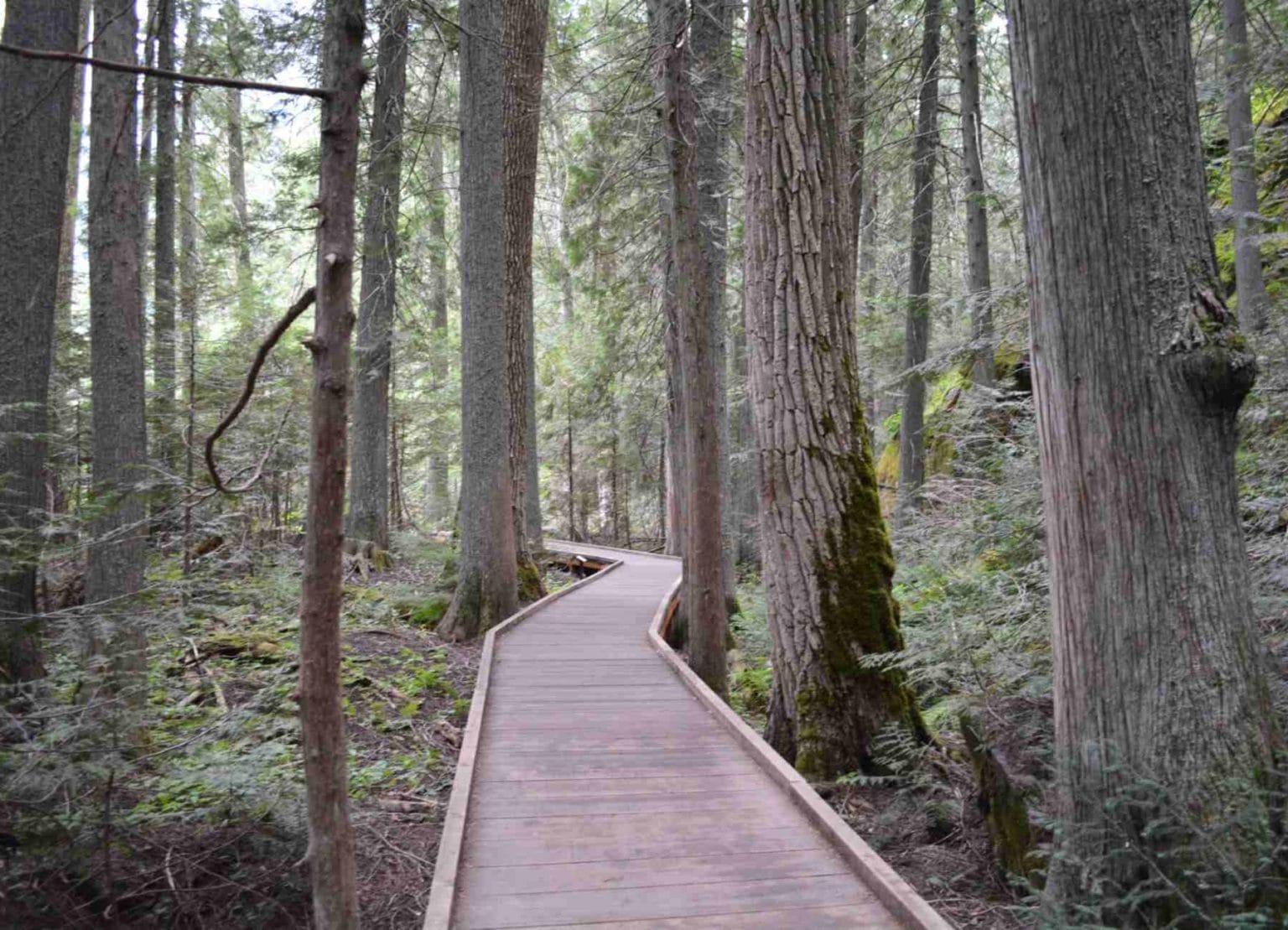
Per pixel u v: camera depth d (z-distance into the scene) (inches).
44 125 240.7
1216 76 339.3
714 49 484.1
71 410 377.1
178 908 165.2
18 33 238.4
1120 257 136.2
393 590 481.4
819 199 250.2
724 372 540.1
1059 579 147.9
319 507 99.8
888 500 602.5
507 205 522.9
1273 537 222.4
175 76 88.2
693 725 253.4
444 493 950.4
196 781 179.2
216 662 292.2
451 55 578.9
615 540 1122.0
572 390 1045.8
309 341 97.3
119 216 235.0
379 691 318.7
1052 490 148.6
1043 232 145.1
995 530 281.0
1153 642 134.3
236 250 605.3
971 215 430.3
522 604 493.0
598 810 187.9
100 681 173.5
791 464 249.0
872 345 690.2
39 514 216.1
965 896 174.9
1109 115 136.1
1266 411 228.2
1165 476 134.5
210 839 180.4
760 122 255.0
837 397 250.5
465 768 205.3
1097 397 138.8
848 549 246.1
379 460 572.4
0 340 233.8
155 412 376.8
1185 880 127.9
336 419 99.4
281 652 305.0
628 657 343.6
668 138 327.9
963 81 435.8
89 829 165.2
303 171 512.7
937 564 292.7
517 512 514.0
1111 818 134.0
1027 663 217.3
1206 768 130.2
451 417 860.6
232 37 458.6
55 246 244.4
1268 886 124.6
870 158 556.1
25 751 152.9
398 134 549.3
